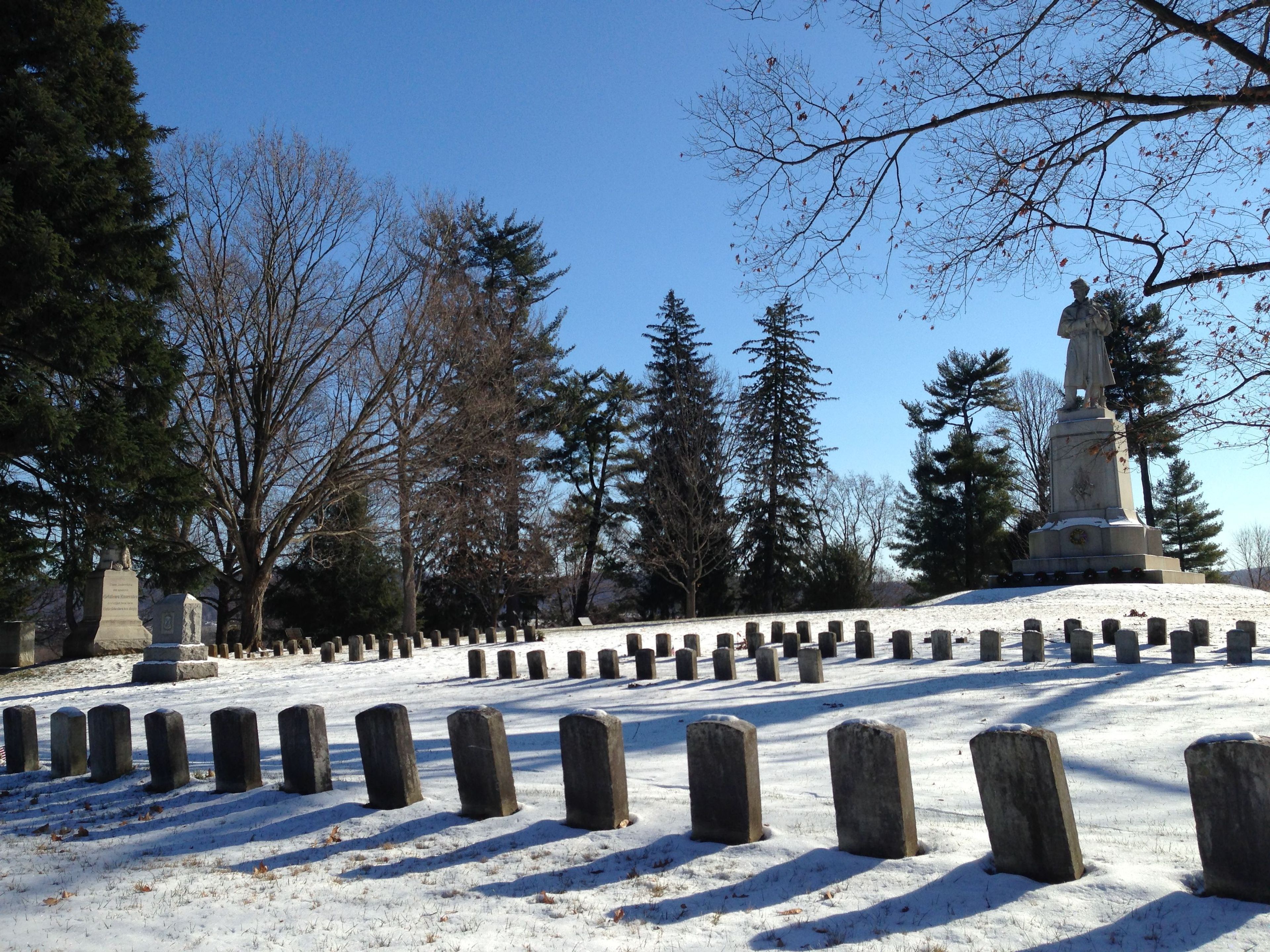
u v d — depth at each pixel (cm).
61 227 2494
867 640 1808
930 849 607
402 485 3659
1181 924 473
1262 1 1103
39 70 2653
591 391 5888
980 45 1238
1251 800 493
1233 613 2502
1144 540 3359
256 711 1602
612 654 1733
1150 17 1178
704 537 4997
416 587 4709
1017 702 1240
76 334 2397
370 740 803
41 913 612
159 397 2753
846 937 496
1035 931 482
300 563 4744
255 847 735
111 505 2780
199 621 2403
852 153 1344
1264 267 1204
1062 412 3566
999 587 3409
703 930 520
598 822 700
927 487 6231
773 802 750
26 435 2359
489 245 5581
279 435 3650
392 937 542
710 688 1535
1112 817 692
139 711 1727
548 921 549
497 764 754
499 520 4809
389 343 3678
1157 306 1839
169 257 2906
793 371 5734
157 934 565
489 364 3884
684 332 5959
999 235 1318
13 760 1120
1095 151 1248
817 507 6025
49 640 4956
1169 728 1020
